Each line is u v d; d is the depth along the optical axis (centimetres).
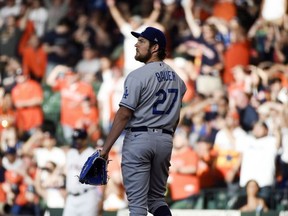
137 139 2730
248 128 5416
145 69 2748
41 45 6431
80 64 6206
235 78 5669
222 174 4947
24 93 5803
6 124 5538
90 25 6612
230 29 6109
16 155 5084
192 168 4847
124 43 6222
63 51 6431
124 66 6016
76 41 6550
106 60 5978
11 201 4991
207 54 5912
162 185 2820
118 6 6625
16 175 5038
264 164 4775
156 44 2791
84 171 2720
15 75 6100
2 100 5828
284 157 4956
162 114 2750
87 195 4181
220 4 6444
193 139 5181
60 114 5756
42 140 5206
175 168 4862
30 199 4947
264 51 6175
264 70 5906
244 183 4794
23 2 6775
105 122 5734
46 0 6769
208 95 5647
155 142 2733
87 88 5744
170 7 6412
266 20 6394
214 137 5097
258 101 5481
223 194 4762
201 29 6169
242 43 6022
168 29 6319
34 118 5759
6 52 6525
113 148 5003
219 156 4997
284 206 4672
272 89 5531
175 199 4809
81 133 4191
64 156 5116
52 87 5934
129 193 2742
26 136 5666
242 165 4841
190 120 5347
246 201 4703
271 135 4984
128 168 2739
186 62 5869
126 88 2725
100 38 6562
